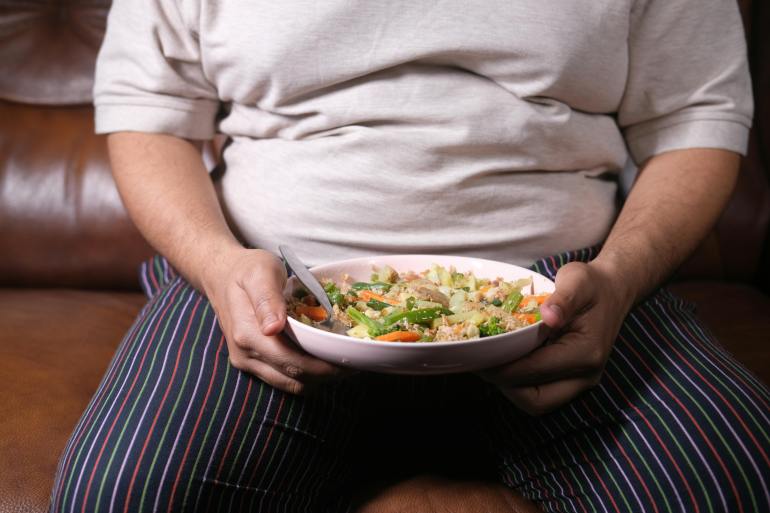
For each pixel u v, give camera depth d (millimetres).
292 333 691
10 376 1011
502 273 820
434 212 883
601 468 784
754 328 1210
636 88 980
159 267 1165
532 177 905
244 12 886
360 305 756
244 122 965
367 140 862
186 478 734
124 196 961
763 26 1435
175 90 991
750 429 744
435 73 871
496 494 862
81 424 804
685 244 913
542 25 850
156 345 859
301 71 875
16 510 820
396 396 914
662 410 779
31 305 1271
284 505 809
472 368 668
